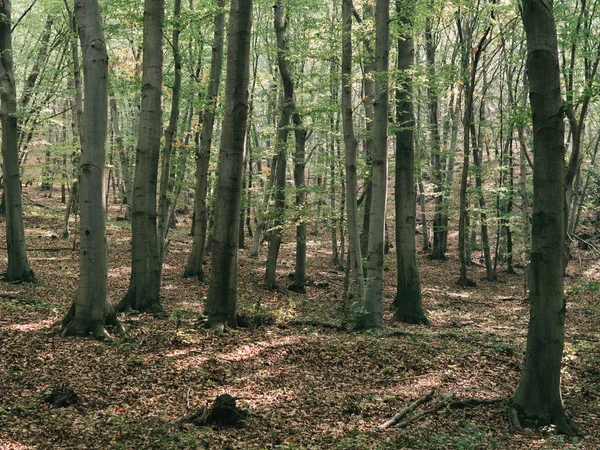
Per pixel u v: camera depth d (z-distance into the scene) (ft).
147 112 37.96
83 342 28.86
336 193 77.92
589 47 54.80
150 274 39.24
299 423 21.89
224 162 34.91
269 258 60.03
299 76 60.90
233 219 35.50
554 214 22.30
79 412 20.80
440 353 34.27
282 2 57.36
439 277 78.84
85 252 30.35
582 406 26.45
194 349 29.94
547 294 22.67
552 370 22.84
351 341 35.40
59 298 42.34
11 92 46.83
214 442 19.04
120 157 80.12
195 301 47.78
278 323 39.63
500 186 70.08
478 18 63.16
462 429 21.95
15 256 47.65
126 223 95.20
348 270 42.39
